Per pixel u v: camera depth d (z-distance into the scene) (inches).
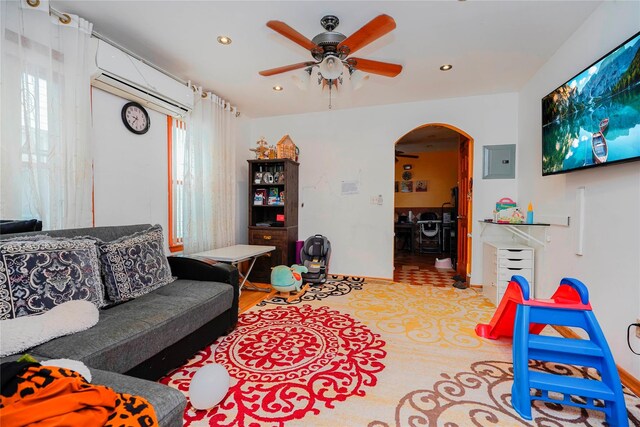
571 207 88.2
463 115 143.0
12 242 53.8
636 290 62.3
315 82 124.7
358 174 160.4
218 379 55.9
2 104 66.6
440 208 268.7
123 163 99.6
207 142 131.9
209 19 82.6
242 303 118.3
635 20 62.8
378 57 102.7
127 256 73.6
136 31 88.4
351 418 53.7
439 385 63.7
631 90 60.3
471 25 84.3
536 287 110.9
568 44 91.0
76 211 80.0
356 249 161.3
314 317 103.0
